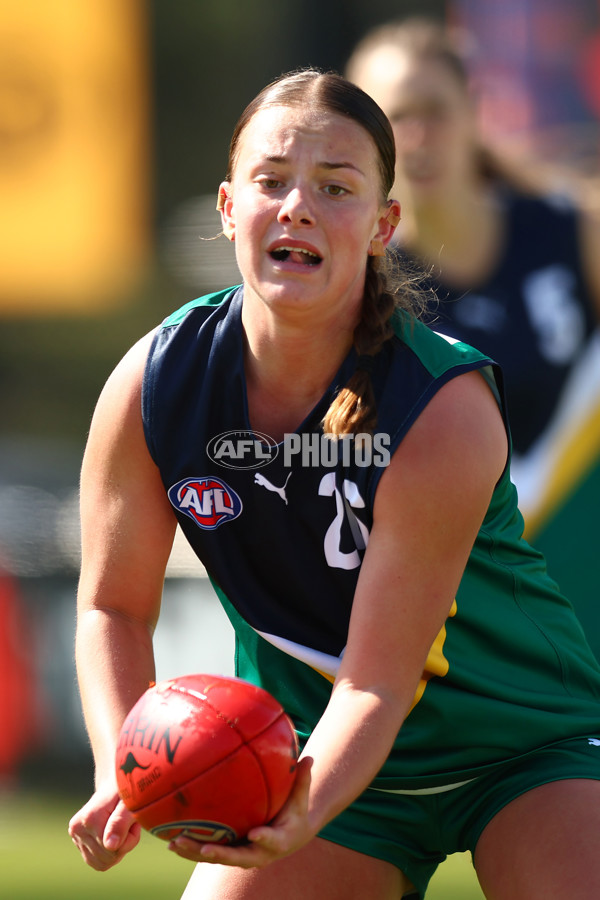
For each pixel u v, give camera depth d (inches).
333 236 325.7
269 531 353.4
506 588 373.1
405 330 345.1
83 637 359.3
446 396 332.8
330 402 343.0
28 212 1333.7
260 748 289.7
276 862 361.4
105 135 1333.7
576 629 389.7
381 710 318.3
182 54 1685.5
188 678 304.0
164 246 1400.1
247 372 352.2
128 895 647.8
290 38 1482.5
